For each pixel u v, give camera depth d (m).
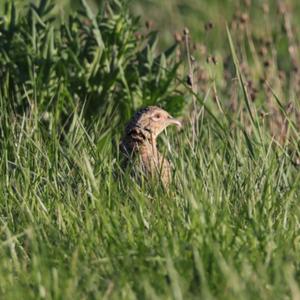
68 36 18.64
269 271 11.86
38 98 17.97
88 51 18.61
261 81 19.77
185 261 12.02
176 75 18.61
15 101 18.17
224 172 15.26
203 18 28.45
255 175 15.04
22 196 14.58
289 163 15.73
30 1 20.58
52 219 14.09
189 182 14.58
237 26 22.59
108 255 12.32
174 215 13.51
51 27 18.38
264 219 13.47
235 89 19.31
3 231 13.55
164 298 11.18
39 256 12.25
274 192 14.46
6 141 16.05
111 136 17.31
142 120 16.72
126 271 11.98
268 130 18.86
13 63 18.31
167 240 12.61
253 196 14.12
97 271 12.19
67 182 14.87
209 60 18.50
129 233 13.00
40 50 18.42
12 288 11.63
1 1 18.91
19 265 12.39
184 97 19.08
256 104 20.03
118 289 11.50
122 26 18.67
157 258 12.03
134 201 14.33
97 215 13.55
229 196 14.54
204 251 12.03
